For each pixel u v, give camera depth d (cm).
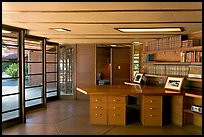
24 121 531
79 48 867
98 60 1022
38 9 308
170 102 546
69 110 671
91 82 863
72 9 307
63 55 875
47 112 643
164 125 510
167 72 608
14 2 273
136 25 437
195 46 498
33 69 938
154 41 682
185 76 536
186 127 492
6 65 548
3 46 489
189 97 503
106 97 511
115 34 580
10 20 401
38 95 865
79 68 869
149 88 571
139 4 277
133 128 487
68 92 879
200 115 459
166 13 327
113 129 479
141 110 538
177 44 565
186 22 402
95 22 409
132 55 832
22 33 519
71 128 486
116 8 299
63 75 877
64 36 639
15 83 867
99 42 817
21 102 527
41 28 494
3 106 649
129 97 740
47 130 471
